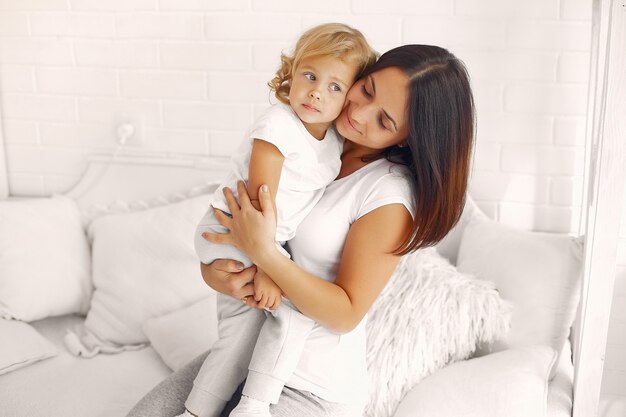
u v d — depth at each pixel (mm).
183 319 2193
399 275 2002
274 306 1397
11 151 2744
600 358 1800
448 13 2309
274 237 1346
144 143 2625
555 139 2326
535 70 2291
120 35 2545
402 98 1346
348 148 1540
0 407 1898
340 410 1505
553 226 2389
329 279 1487
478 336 1976
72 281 2410
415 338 1909
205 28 2479
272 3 2410
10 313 2268
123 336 2295
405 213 1416
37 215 2461
